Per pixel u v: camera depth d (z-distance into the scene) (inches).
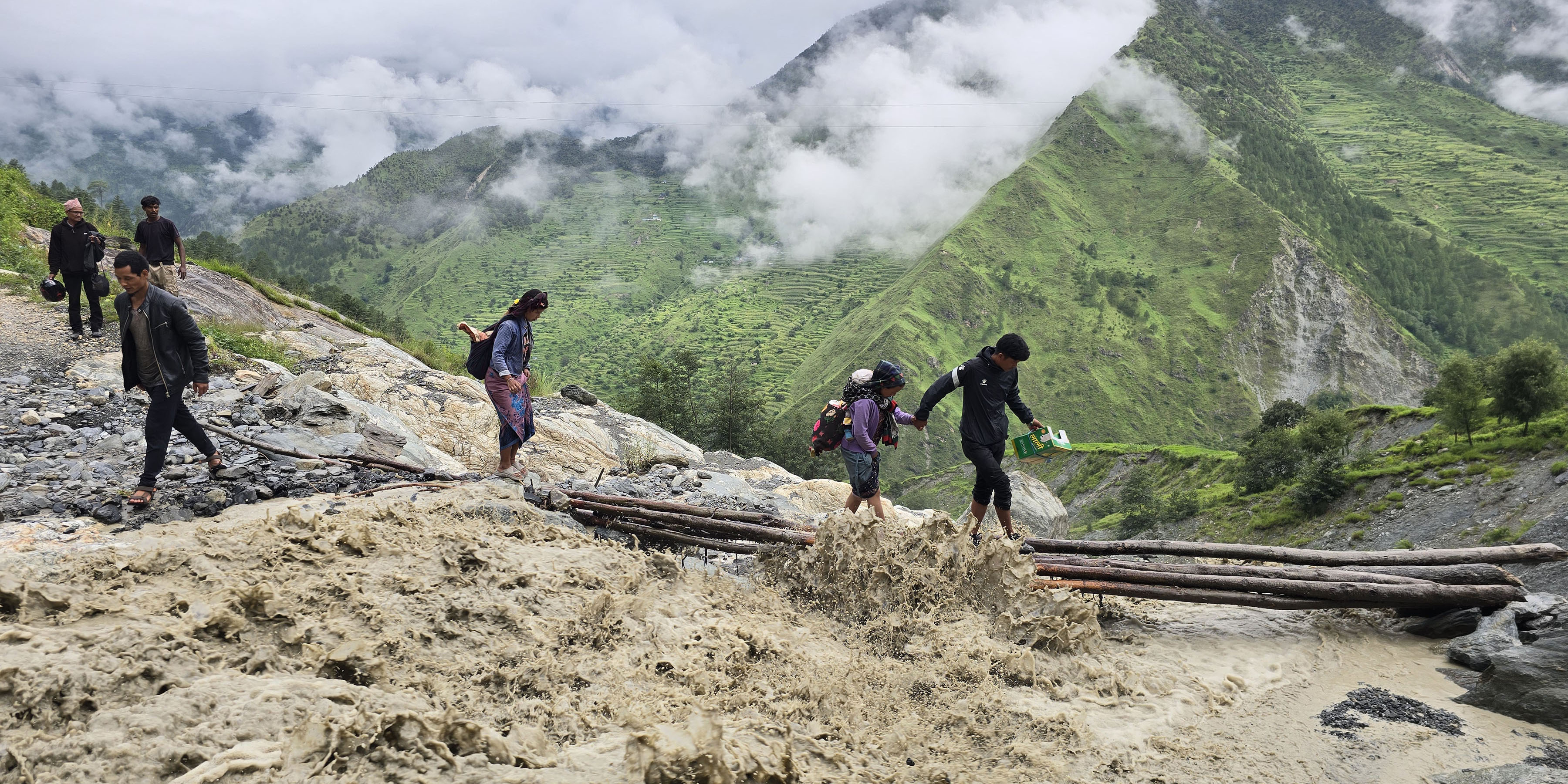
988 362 273.4
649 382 2330.2
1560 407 2164.1
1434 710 187.3
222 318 687.7
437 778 110.7
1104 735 169.3
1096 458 4781.0
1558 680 180.5
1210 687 198.1
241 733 112.5
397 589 175.5
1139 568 251.6
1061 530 647.8
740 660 179.3
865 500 288.4
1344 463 2669.8
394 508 225.3
